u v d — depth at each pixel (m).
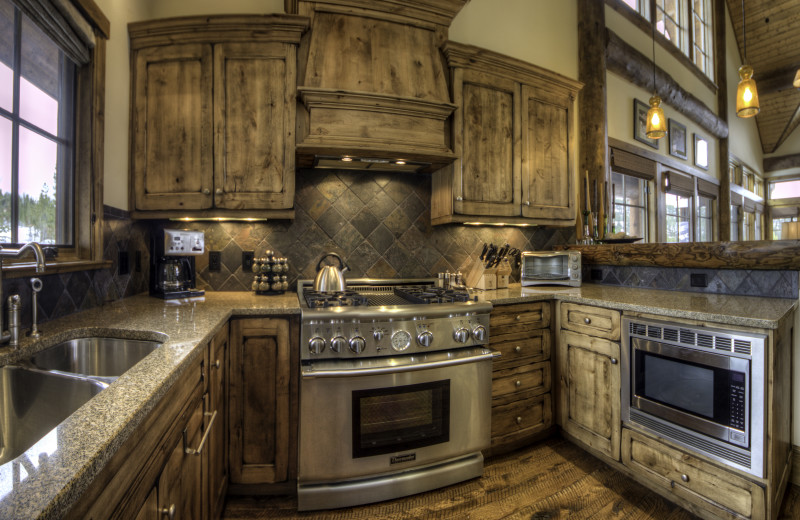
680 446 1.60
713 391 1.49
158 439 0.78
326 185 2.32
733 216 5.86
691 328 1.55
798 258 1.74
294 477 1.70
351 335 1.63
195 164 1.88
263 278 2.06
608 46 3.31
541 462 1.98
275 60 1.91
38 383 0.91
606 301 1.88
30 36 1.30
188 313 1.50
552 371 2.20
